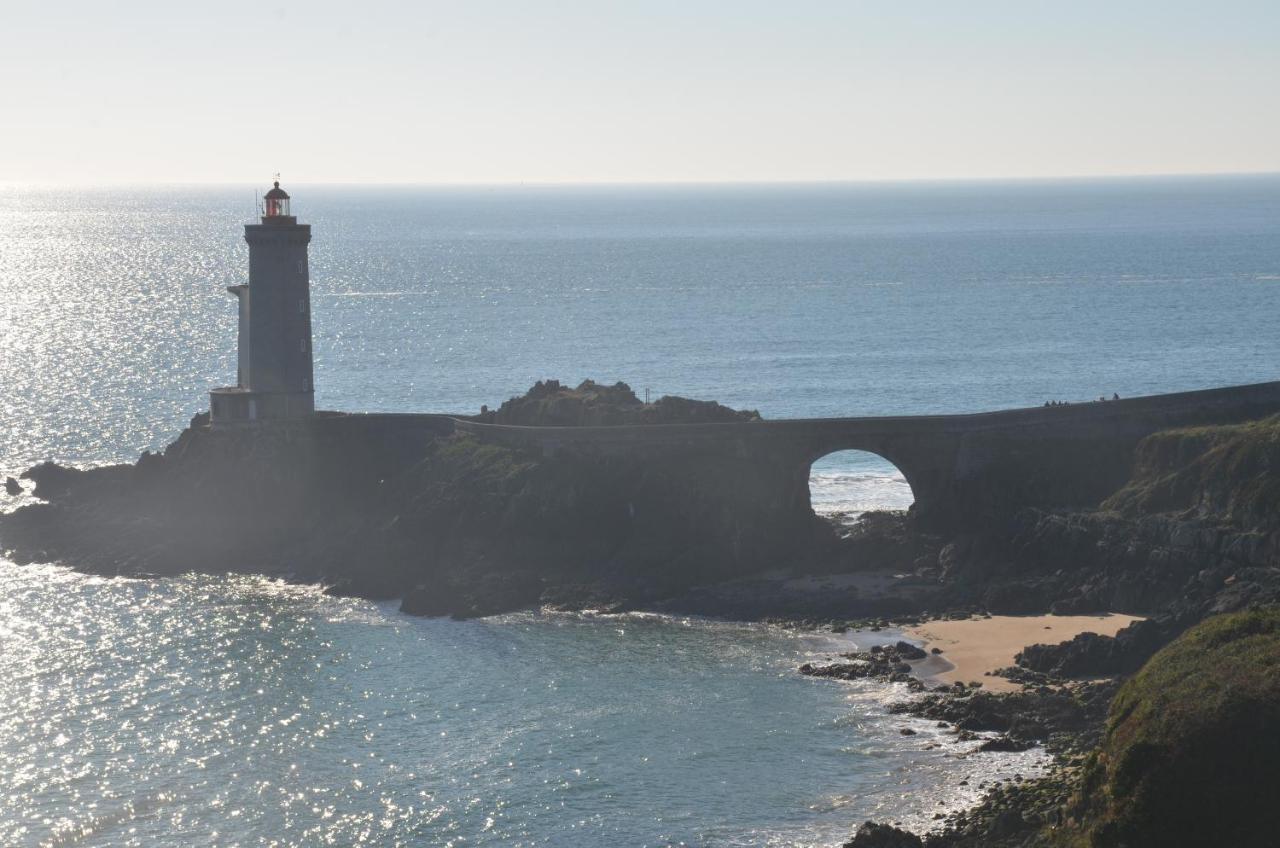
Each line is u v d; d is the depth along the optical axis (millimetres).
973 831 86500
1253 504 127750
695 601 133125
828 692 110625
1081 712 103188
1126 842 76375
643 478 145375
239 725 105625
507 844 88000
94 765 98938
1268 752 75562
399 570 141625
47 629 127062
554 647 122438
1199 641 88500
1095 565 131125
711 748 100812
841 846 86500
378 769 98250
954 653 118000
